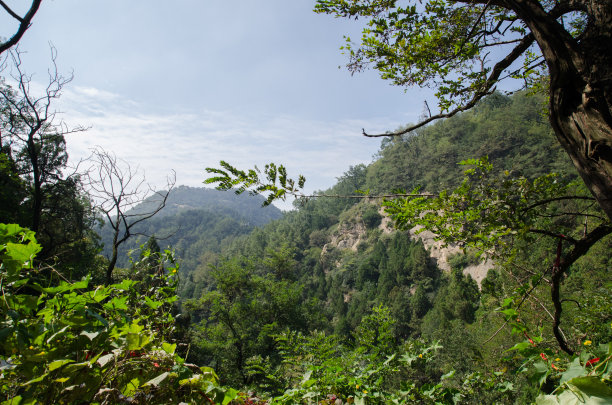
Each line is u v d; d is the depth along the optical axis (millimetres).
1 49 2578
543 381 1019
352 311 57156
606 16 1270
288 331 3070
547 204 2100
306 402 2080
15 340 912
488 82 2295
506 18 2332
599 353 861
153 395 1014
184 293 78938
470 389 2086
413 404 2037
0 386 865
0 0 2418
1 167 11023
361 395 2057
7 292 1012
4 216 11797
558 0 1708
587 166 1260
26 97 8961
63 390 884
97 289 1106
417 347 2416
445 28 2441
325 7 2557
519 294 1864
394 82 2744
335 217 104750
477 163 2143
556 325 1844
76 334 1010
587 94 1267
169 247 2527
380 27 2420
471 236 2111
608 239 16438
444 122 93125
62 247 13656
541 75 2643
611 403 693
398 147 98375
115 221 7078
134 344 1026
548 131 59625
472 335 18391
